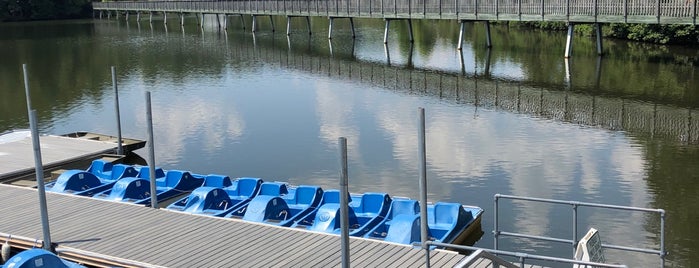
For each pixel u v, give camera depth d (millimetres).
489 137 19922
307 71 36156
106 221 11688
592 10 31578
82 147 18297
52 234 11062
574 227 9305
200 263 9805
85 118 24641
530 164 16812
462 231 11680
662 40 42656
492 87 29312
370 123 22438
